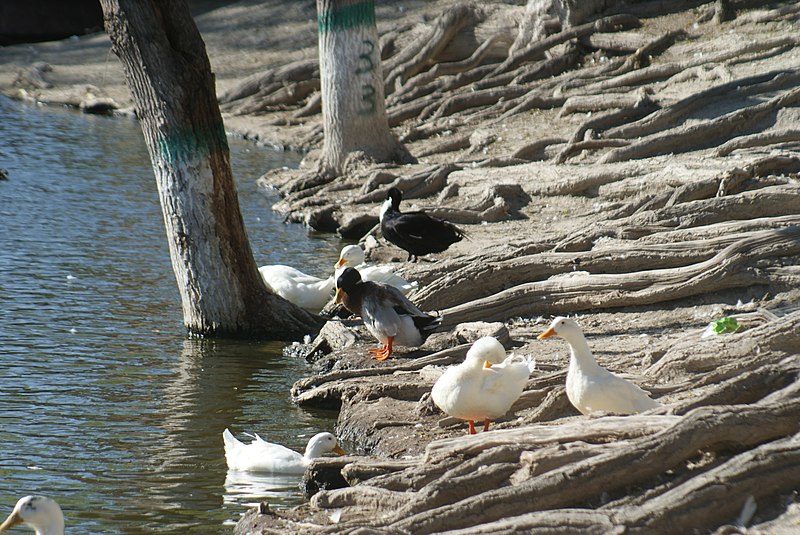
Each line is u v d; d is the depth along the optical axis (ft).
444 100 104.12
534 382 35.91
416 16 136.15
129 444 35.06
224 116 124.36
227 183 48.73
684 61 91.40
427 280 53.31
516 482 24.99
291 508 28.40
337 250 67.36
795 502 22.74
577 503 23.77
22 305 51.78
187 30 47.29
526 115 94.53
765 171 59.06
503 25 115.44
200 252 48.49
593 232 52.75
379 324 42.27
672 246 48.70
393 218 58.90
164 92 47.19
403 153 86.79
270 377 43.09
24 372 42.16
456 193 75.15
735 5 100.22
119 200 79.20
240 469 32.89
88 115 129.29
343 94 84.94
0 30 177.27
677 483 23.57
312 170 86.99
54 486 31.30
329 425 37.50
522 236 62.28
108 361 44.29
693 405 26.78
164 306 53.21
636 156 71.82
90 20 183.21
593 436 26.04
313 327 50.16
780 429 24.61
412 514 24.59
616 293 46.83
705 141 71.51
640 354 39.40
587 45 105.81
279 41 145.69
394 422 35.29
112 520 28.84
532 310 47.98
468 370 31.40
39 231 68.03
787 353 33.47
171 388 41.16
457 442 27.50
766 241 46.70
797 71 76.13
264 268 54.03
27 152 99.50
